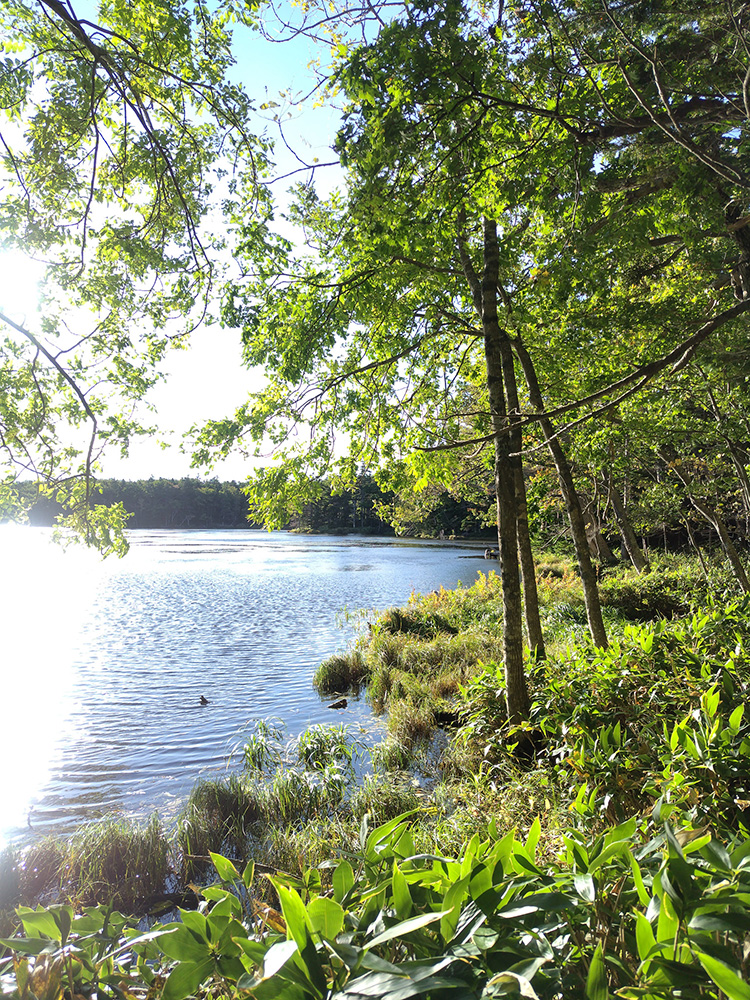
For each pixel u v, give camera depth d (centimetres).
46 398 645
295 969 114
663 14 343
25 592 2769
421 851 426
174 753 840
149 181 493
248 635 1750
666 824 137
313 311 651
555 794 481
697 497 1286
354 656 1259
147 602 2467
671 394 898
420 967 109
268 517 738
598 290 595
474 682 775
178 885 507
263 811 612
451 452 841
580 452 1012
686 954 117
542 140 429
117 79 380
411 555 5500
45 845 541
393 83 320
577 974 128
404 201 385
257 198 499
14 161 455
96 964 144
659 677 549
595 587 792
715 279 678
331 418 750
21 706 1061
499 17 373
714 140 434
